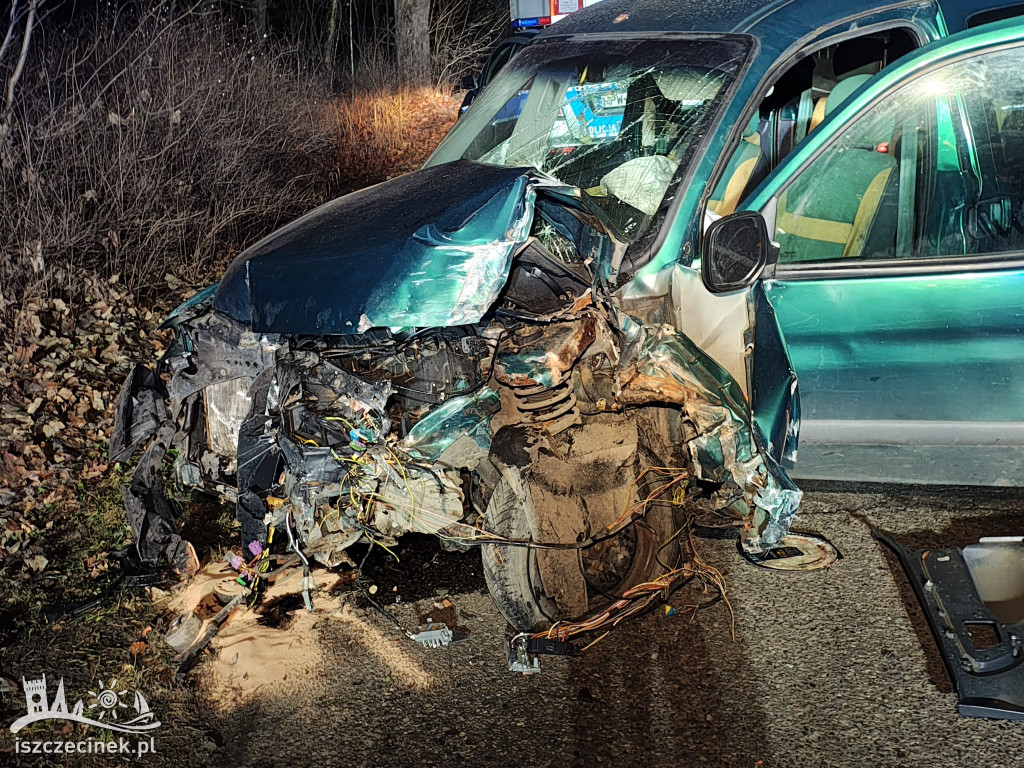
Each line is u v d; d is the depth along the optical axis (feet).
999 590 10.53
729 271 10.02
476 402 9.76
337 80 42.34
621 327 9.97
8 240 19.65
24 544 12.44
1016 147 11.51
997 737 8.86
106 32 26.23
